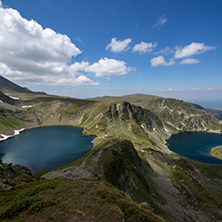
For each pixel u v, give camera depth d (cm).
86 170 6612
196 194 9662
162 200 7100
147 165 12625
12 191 3031
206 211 7512
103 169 6725
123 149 11538
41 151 17850
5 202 2539
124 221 2014
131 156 11419
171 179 11406
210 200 9050
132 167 9256
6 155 16475
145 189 7275
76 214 2014
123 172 7512
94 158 8056
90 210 2123
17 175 4075
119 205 2355
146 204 3309
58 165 13838
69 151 17850
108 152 8888
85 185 3150
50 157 15862
